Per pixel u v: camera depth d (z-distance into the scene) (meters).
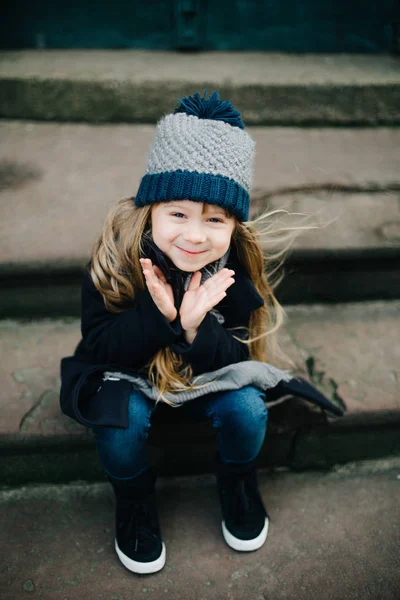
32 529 1.42
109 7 2.71
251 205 1.97
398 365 1.69
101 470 1.53
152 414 1.47
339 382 1.62
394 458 1.65
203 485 1.57
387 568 1.37
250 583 1.33
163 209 1.17
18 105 2.42
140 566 1.31
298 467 1.61
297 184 2.13
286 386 1.41
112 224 1.28
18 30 2.72
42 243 1.76
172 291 1.26
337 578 1.34
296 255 1.79
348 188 2.14
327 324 1.84
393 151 2.43
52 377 1.59
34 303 1.76
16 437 1.43
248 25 2.81
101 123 2.47
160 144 1.16
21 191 2.01
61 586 1.30
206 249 1.18
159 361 1.27
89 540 1.40
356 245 1.83
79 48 2.79
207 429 1.49
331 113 2.56
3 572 1.32
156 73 2.49
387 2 2.80
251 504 1.42
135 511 1.35
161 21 2.76
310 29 2.85
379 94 2.55
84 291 1.32
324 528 1.46
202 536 1.43
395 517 1.50
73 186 2.06
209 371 1.33
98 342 1.27
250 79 2.48
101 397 1.24
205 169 1.11
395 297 1.96
